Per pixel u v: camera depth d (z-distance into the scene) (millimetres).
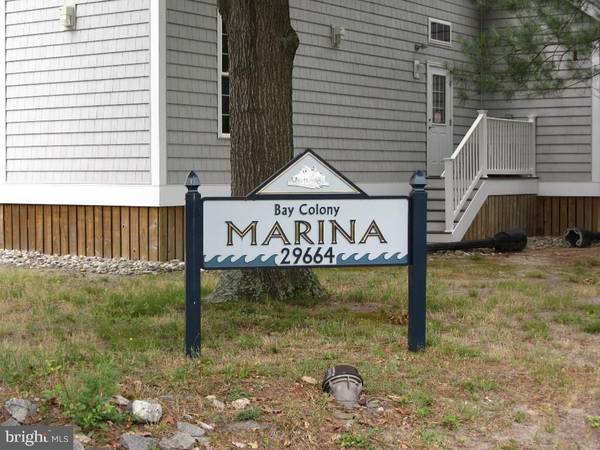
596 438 5438
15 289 9469
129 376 6066
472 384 6223
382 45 15836
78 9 12609
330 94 14664
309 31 14195
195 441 5047
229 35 8883
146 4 11914
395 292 9625
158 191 11867
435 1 17156
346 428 5352
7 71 13438
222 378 6113
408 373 6434
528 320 8422
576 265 12844
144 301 8750
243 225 6688
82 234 12742
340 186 6785
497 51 16484
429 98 17062
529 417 5715
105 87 12383
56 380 5742
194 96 12375
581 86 17141
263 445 5102
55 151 12984
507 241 14664
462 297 9453
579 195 17344
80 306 8672
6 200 13438
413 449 5152
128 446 4844
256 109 8750
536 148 17703
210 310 8359
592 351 7297
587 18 12938
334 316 8305
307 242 6758
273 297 8898
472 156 15250
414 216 6918
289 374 6242
